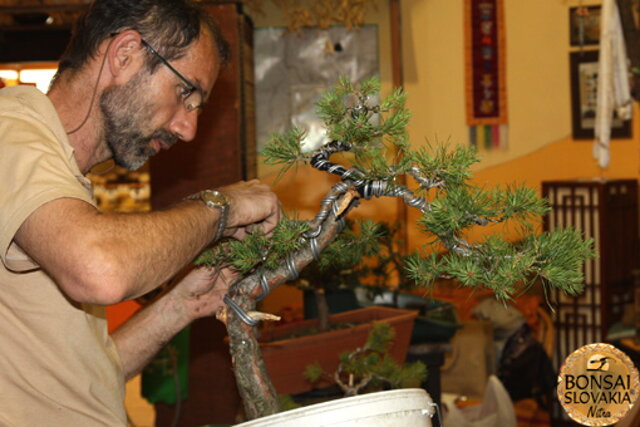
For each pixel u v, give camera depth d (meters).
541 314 3.87
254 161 4.41
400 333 2.15
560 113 4.78
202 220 1.09
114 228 0.97
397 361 2.16
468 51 4.81
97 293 0.93
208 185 3.78
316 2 4.72
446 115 4.88
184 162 3.78
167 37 1.20
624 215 4.09
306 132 1.21
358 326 2.08
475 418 2.96
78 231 0.94
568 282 1.01
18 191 0.97
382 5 4.73
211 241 1.13
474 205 1.04
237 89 3.77
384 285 2.65
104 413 1.24
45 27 3.78
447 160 1.10
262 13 4.74
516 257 1.04
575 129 4.74
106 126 1.22
